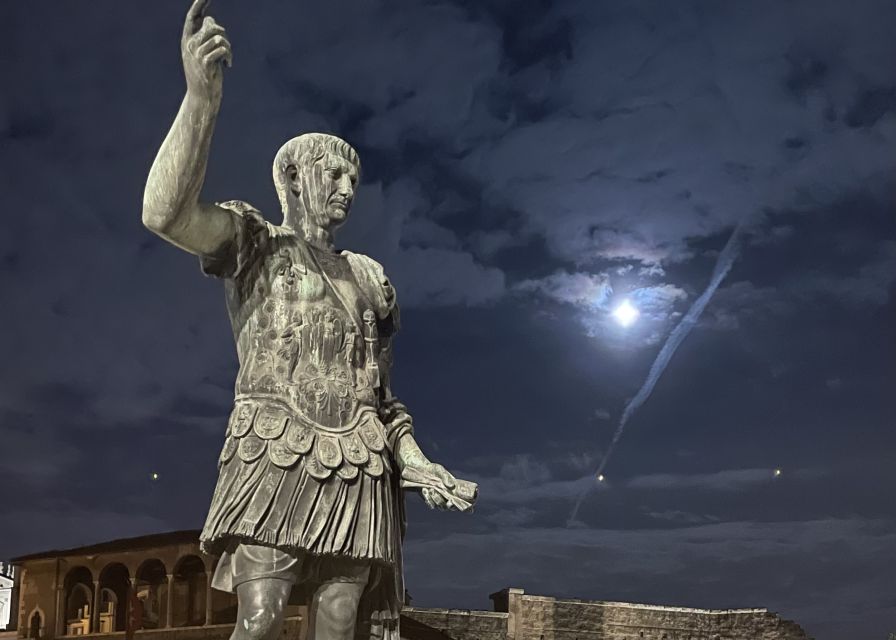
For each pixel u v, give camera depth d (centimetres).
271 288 438
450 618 2883
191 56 391
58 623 2339
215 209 426
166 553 2270
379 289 462
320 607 421
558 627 3045
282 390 426
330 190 470
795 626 3272
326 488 417
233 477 417
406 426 462
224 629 2139
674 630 3180
